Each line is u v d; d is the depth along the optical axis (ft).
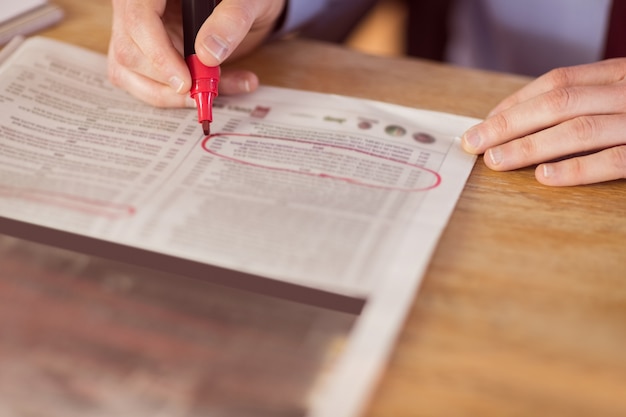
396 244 1.44
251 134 1.66
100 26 1.98
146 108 1.73
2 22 1.92
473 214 1.52
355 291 1.37
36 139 1.61
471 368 1.30
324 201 1.51
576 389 1.28
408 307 1.35
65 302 1.37
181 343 1.33
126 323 1.35
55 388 1.28
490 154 1.62
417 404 1.26
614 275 1.42
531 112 1.65
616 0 2.26
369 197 1.52
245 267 1.40
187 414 1.26
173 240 1.43
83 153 1.59
